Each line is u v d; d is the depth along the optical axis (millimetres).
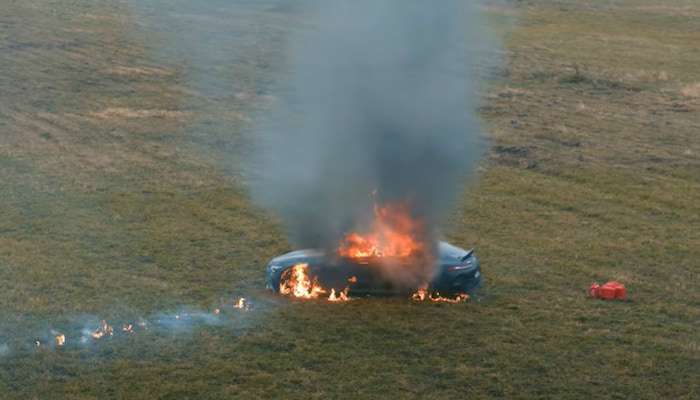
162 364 86062
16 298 102000
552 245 120750
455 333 91688
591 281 107500
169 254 117750
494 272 110125
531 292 103688
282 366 85312
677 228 128625
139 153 171875
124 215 134500
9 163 163375
